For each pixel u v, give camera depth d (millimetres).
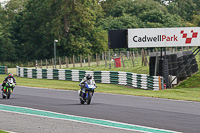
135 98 62594
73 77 111188
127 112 44469
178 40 85312
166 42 85375
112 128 34156
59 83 103812
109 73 100562
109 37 86688
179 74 94875
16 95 67500
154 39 85438
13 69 173500
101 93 72688
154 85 82938
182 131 32688
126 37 86750
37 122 37438
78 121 37906
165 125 35562
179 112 44688
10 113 43750
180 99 60875
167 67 87438
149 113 43656
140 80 88188
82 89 53000
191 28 85000
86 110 46062
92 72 104438
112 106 50500
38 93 72125
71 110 46031
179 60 96188
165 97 63938
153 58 90438
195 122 37250
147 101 57750
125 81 95875
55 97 63875
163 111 45562
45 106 50219
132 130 33219
